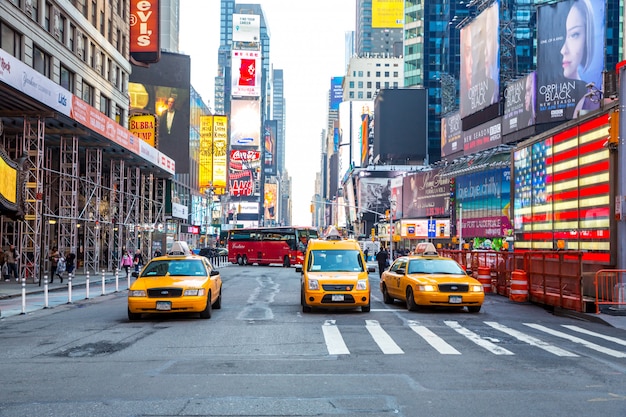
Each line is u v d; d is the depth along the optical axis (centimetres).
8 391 855
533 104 7175
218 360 1091
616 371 991
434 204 9562
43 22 4059
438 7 13912
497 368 1014
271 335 1404
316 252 2028
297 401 785
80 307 2200
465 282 1900
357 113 19700
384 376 946
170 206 6638
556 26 6931
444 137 10612
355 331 1472
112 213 5366
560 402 784
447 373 970
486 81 8388
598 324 1675
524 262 2364
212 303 1842
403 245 9931
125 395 823
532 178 2809
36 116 3472
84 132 4016
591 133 2206
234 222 17162
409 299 1955
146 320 1722
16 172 2388
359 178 13350
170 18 13288
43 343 1323
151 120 6338
